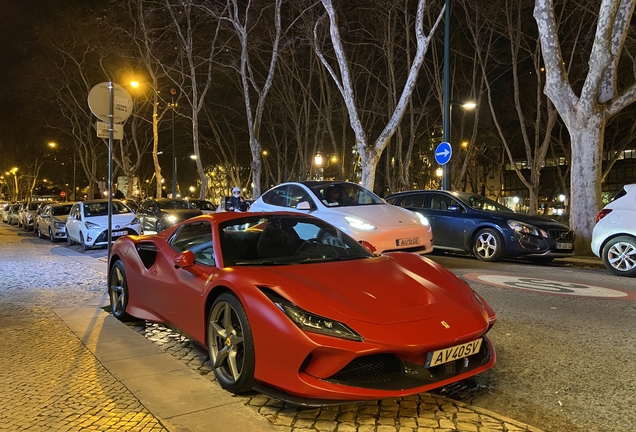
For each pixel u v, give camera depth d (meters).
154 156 30.94
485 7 25.30
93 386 3.65
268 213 4.84
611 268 8.66
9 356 4.36
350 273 3.76
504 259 11.15
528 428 2.99
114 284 5.96
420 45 15.02
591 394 3.63
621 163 48.47
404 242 7.72
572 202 11.85
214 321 3.82
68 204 19.75
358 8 26.53
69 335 5.06
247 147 45.44
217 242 4.23
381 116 32.75
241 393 3.50
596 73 11.16
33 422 3.07
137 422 3.05
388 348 2.98
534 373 4.04
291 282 3.43
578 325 5.33
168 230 5.25
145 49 29.73
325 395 2.95
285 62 30.22
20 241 18.55
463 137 37.16
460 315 3.37
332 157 41.31
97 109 6.74
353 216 7.76
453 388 3.79
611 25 10.89
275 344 3.14
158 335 5.32
